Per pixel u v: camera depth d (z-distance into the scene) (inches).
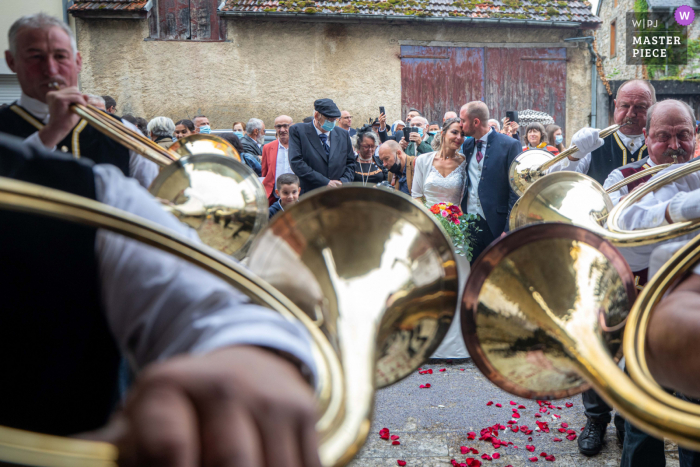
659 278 25.3
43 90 83.4
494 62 488.7
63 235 22.7
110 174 24.3
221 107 458.0
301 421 10.7
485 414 143.1
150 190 79.0
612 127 155.5
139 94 450.9
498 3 487.8
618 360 30.4
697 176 82.7
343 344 23.4
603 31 676.7
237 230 79.0
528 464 119.9
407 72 474.3
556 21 480.4
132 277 19.9
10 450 12.1
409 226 30.8
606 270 31.9
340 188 29.5
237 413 10.2
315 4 454.9
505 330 32.2
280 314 17.0
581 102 504.7
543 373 31.6
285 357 13.9
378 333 26.6
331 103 238.2
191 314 18.1
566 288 31.3
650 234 55.1
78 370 23.6
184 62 452.4
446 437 131.2
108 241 22.0
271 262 28.3
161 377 10.3
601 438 123.6
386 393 157.1
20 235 22.7
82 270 22.7
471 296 32.3
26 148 23.9
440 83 480.4
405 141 313.4
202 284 18.9
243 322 15.2
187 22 452.4
